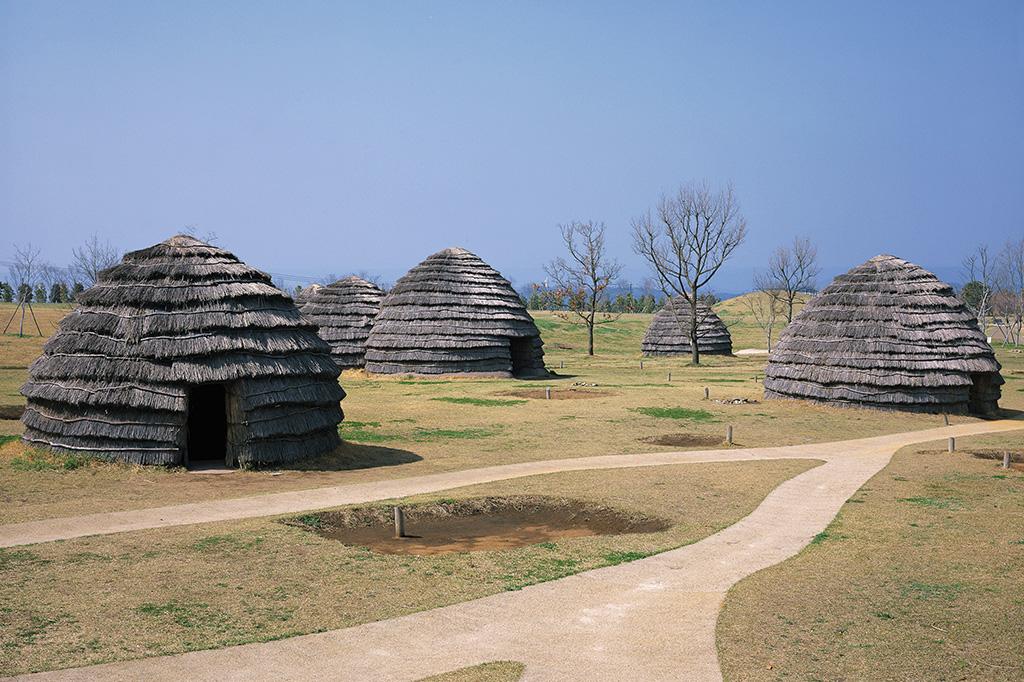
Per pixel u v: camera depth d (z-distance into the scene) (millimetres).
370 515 21125
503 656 12164
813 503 22250
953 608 14078
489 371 58469
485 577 15797
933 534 18922
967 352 43844
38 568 15820
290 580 15430
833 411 43031
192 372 25828
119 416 25984
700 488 24062
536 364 62281
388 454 29922
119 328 26672
